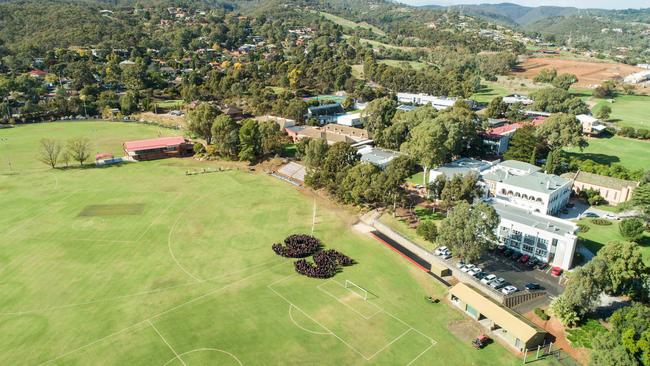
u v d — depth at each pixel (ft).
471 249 357.41
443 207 483.51
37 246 400.26
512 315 295.89
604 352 245.65
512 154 611.88
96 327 295.48
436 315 315.78
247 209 490.49
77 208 483.51
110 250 395.75
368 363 268.00
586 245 406.21
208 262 378.94
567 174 558.15
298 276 361.10
